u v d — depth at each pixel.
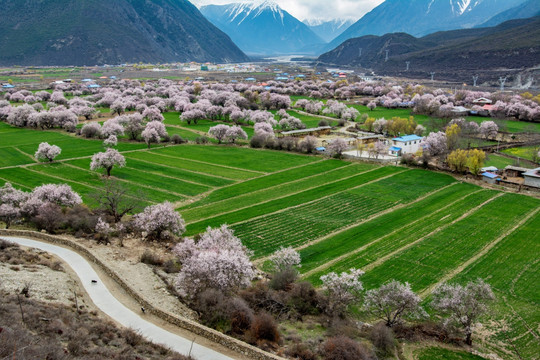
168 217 86.06
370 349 53.59
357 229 101.19
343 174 148.12
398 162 161.50
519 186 129.62
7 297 46.62
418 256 86.94
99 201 96.75
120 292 57.81
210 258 61.69
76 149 175.12
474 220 105.88
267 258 86.00
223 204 118.06
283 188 132.88
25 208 89.00
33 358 33.44
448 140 168.50
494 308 68.19
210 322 52.66
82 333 41.88
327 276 67.19
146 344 44.03
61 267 63.25
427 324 63.50
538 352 57.69
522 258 85.69
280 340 52.19
